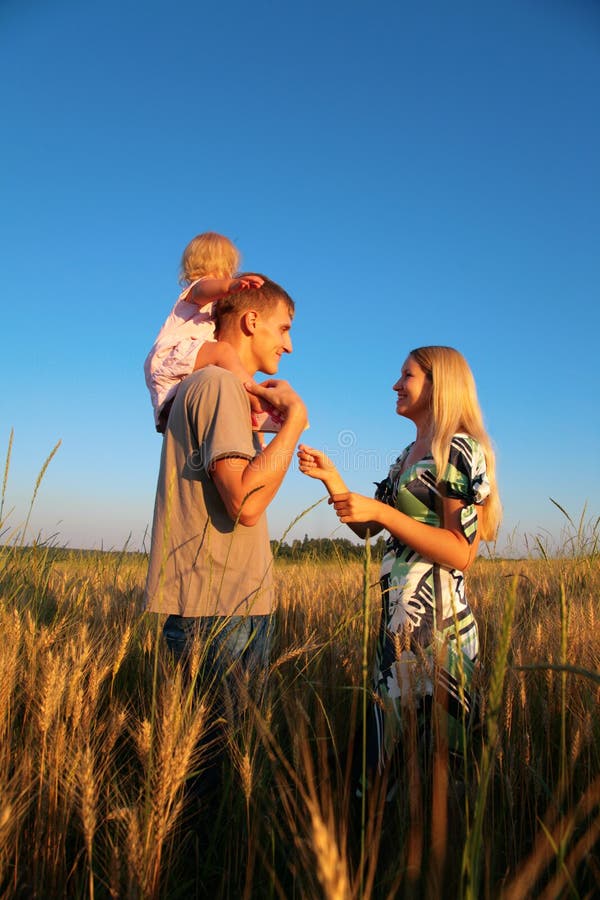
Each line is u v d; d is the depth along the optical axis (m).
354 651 2.69
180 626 2.19
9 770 1.87
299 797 1.85
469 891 1.21
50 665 1.96
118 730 1.95
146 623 2.72
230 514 2.06
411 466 2.49
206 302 2.83
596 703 2.22
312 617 4.11
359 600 3.92
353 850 1.80
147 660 2.67
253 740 1.94
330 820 1.42
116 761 2.16
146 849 1.45
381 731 2.14
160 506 2.26
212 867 1.81
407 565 2.38
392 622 2.31
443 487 2.36
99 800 1.85
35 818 1.72
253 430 2.55
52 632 2.50
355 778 2.14
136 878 1.41
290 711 2.12
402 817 1.77
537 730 2.35
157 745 1.64
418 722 2.08
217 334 2.70
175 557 2.17
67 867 1.77
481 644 3.09
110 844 1.56
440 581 2.31
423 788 1.93
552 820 1.69
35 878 1.61
